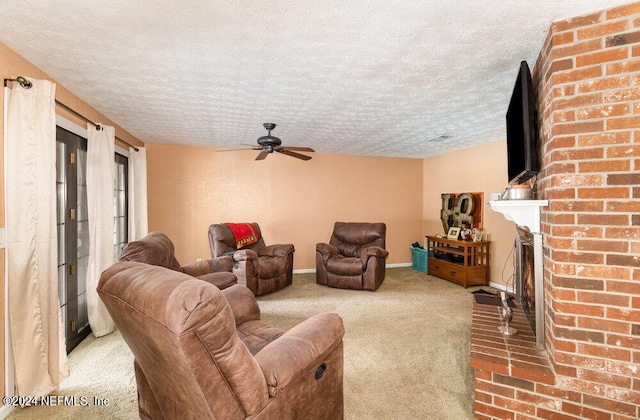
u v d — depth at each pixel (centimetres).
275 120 352
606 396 152
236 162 523
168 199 494
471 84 252
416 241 611
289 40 184
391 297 407
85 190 295
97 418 178
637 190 145
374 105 302
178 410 122
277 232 546
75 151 274
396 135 425
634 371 147
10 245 184
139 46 189
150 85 250
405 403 192
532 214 187
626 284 147
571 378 158
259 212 536
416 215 611
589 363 154
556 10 153
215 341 94
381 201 600
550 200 167
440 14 158
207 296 92
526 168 182
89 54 199
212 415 100
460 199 514
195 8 152
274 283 425
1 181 181
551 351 169
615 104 148
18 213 187
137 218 411
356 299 399
